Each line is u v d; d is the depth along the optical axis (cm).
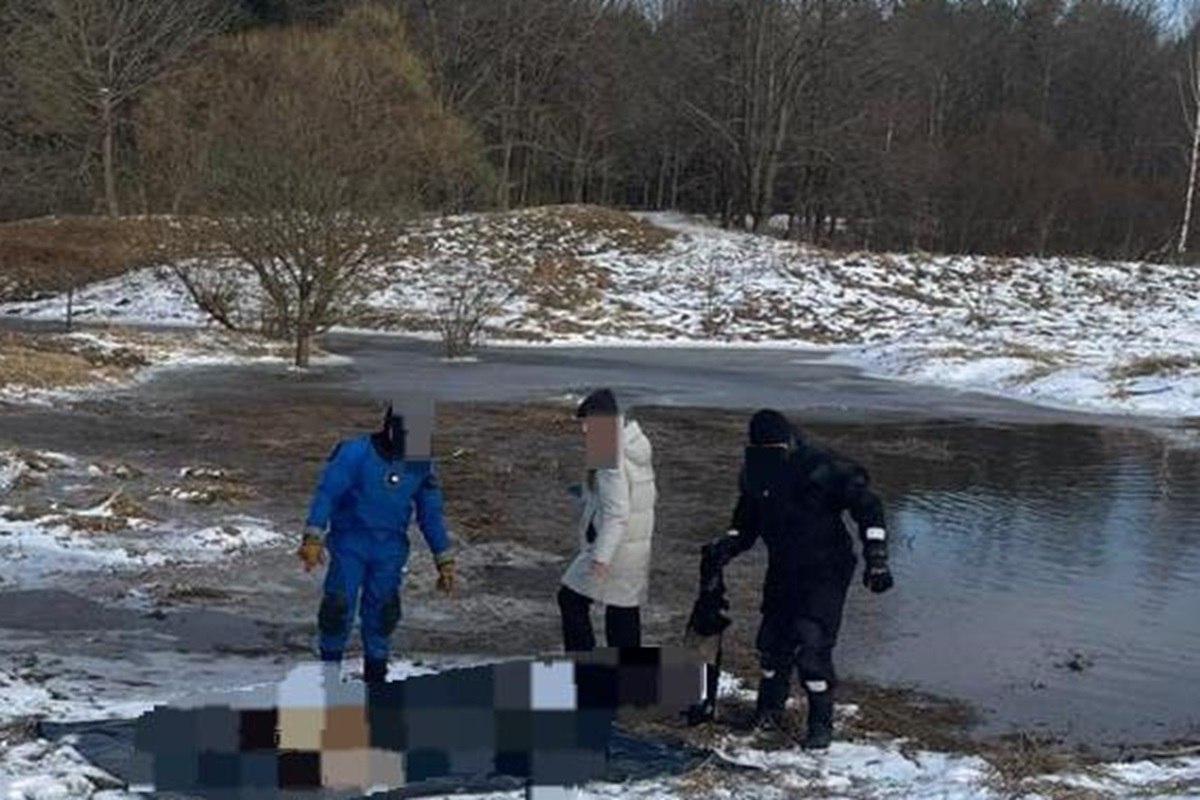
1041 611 1050
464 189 5566
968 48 7525
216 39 5391
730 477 1617
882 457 1855
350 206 2780
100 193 5619
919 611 1037
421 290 4369
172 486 1368
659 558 1180
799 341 4144
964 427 2217
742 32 6019
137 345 2836
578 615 722
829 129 5947
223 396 2244
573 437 1903
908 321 4378
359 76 4569
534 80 6706
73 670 773
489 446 1800
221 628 895
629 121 6562
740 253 4997
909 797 602
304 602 973
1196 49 7175
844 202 6247
